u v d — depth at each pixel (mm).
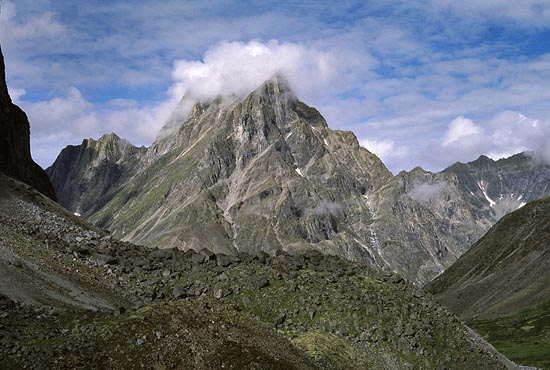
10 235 68000
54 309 50625
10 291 53406
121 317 46781
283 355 49438
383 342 66000
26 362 40938
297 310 67062
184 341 45406
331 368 56906
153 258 73500
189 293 67312
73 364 41500
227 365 44906
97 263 68875
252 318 52219
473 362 68875
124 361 42844
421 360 65438
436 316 72375
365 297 70125
